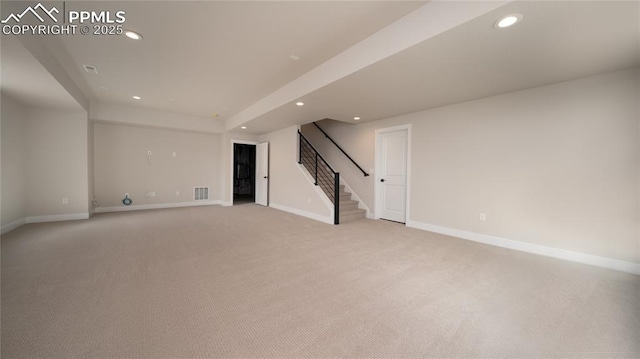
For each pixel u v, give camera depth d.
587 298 2.05
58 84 3.33
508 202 3.47
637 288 2.23
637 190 2.60
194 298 2.00
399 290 2.18
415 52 2.34
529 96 3.28
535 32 2.00
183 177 6.94
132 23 2.38
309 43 2.76
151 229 4.28
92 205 5.51
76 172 4.96
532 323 1.71
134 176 6.23
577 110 2.93
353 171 6.01
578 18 1.80
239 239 3.74
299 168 6.02
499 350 1.45
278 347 1.46
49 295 1.99
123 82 3.97
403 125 4.85
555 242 3.09
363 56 2.69
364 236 4.00
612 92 2.72
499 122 3.55
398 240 3.78
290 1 2.07
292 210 6.23
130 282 2.25
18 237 3.67
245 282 2.30
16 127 4.20
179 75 3.66
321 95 3.62
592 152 2.84
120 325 1.63
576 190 2.95
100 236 3.78
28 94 3.81
